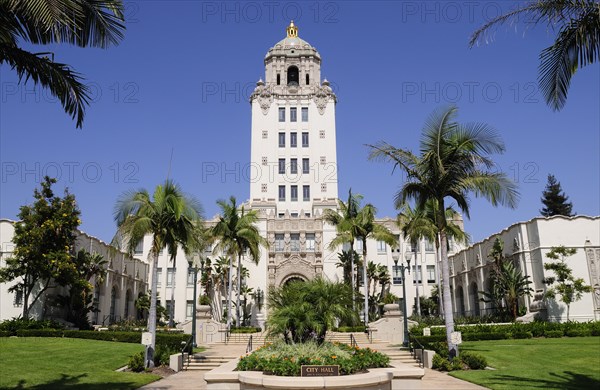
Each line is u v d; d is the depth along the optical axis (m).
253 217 42.16
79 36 10.85
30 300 35.97
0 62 10.83
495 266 43.66
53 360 22.45
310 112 69.56
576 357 23.94
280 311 20.91
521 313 40.06
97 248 45.25
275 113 69.56
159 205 23.67
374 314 51.66
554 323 35.12
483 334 32.28
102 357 24.03
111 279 48.06
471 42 13.62
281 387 12.74
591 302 38.69
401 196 24.00
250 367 14.89
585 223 40.19
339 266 55.31
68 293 38.66
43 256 33.19
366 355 15.66
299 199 66.12
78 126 11.73
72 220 35.22
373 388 13.11
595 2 12.27
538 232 39.97
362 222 40.50
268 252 59.56
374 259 62.75
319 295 21.59
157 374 21.23
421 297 60.28
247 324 56.50
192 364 23.62
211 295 58.34
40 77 11.23
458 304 57.56
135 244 23.20
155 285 23.47
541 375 19.62
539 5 12.80
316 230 60.56
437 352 24.12
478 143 22.62
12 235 36.91
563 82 13.26
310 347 16.22
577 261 39.38
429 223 34.72
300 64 72.94
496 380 18.42
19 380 17.97
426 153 22.95
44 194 35.53
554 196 81.69
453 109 22.97
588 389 16.69
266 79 72.56
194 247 25.14
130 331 34.09
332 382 12.71
